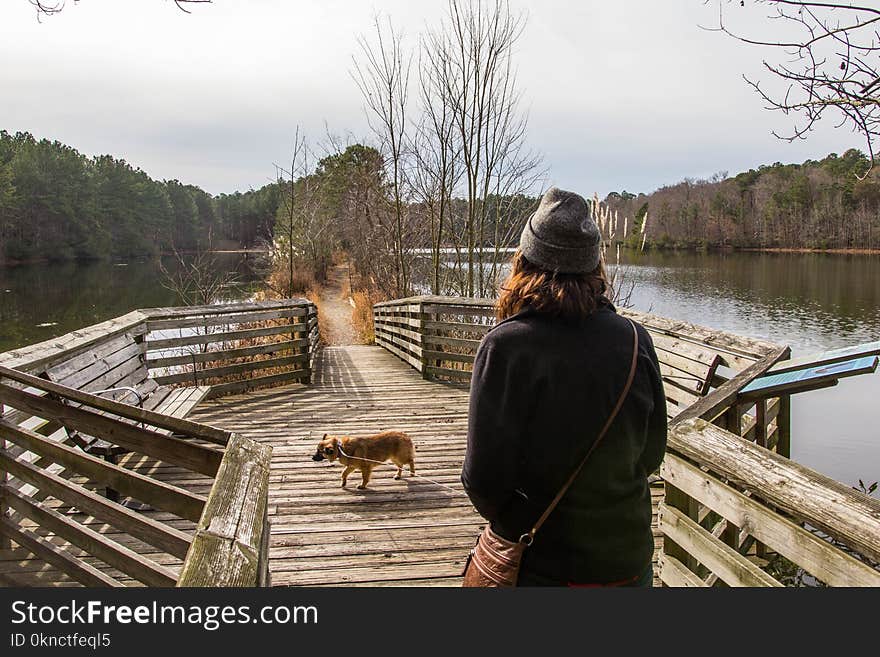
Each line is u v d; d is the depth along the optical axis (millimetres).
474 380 1455
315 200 29656
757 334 17266
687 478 2498
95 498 2521
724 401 3002
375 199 19469
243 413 6504
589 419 1394
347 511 4059
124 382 5156
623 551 1448
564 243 1448
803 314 21047
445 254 15141
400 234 15133
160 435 2344
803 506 1850
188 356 6824
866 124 2939
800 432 8141
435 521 3912
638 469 1516
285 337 10359
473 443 1423
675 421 2664
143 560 2330
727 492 2230
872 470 6719
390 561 3395
